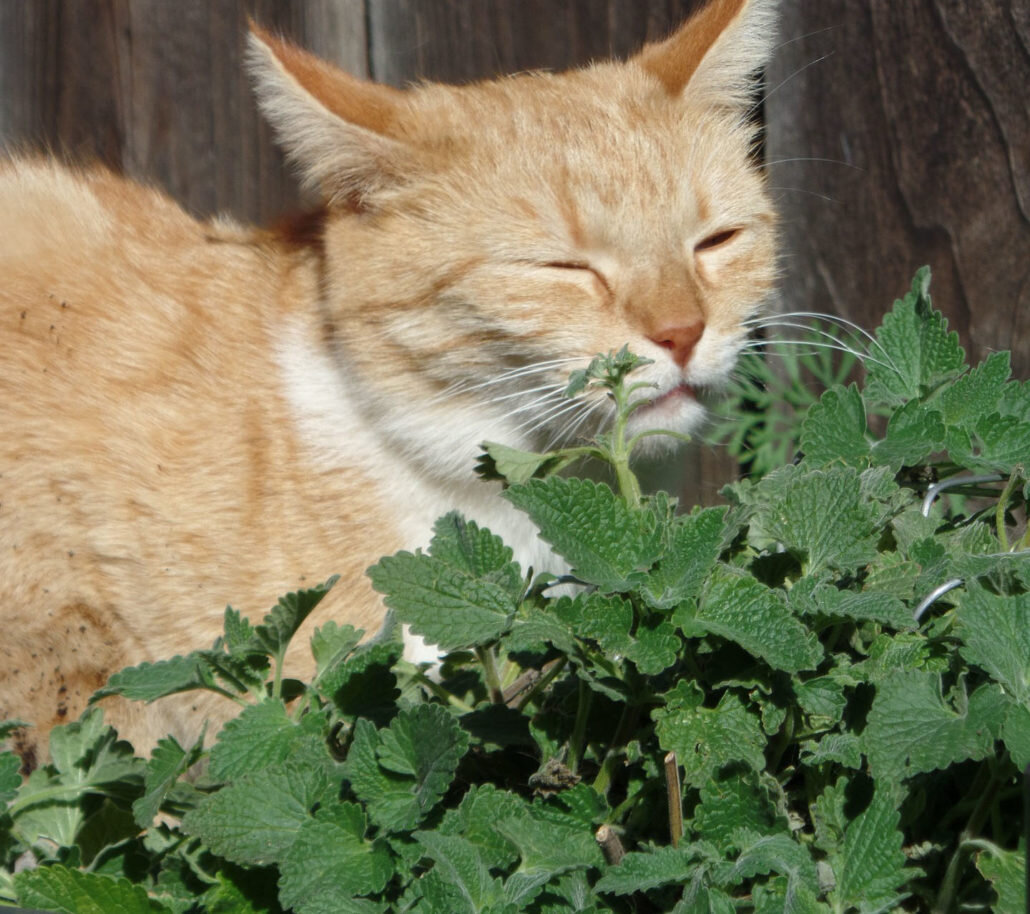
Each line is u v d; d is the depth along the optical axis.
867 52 5.50
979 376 2.70
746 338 4.63
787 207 5.71
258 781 1.95
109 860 2.14
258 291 4.80
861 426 2.67
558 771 2.02
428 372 4.34
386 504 4.49
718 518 2.00
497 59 6.19
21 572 4.48
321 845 1.87
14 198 4.98
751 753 1.91
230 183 6.59
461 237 4.26
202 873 2.02
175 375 4.60
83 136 6.63
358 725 1.96
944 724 1.83
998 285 5.50
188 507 4.48
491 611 2.01
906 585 2.19
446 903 1.76
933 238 5.56
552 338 4.18
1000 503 2.48
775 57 5.57
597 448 2.38
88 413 4.52
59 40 6.60
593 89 4.67
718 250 4.49
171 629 4.56
